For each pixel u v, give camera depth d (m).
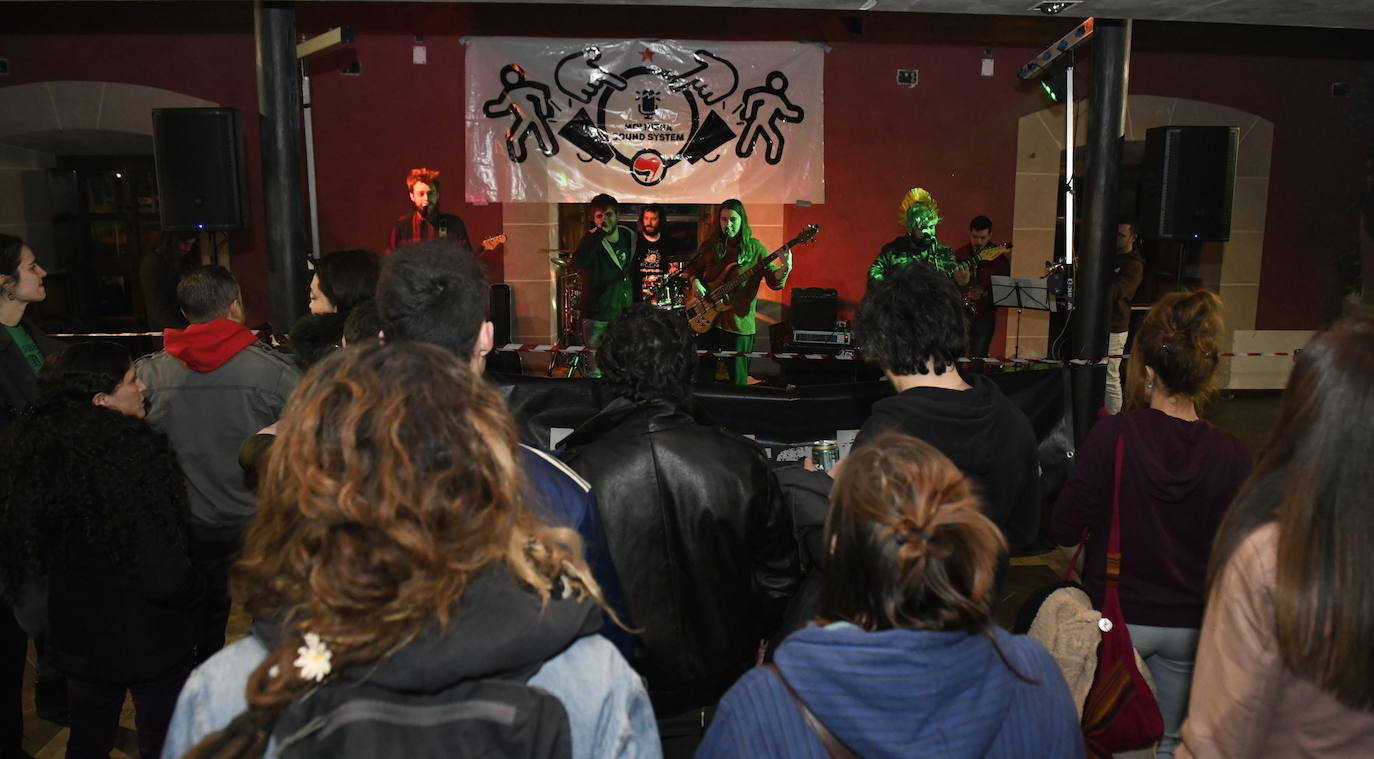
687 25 7.62
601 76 7.54
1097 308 5.17
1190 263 8.37
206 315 2.90
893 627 1.03
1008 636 1.12
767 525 1.95
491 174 7.62
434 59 7.61
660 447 1.89
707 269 7.19
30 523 2.10
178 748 0.94
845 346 7.39
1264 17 4.86
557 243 7.94
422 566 0.87
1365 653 1.12
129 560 2.13
